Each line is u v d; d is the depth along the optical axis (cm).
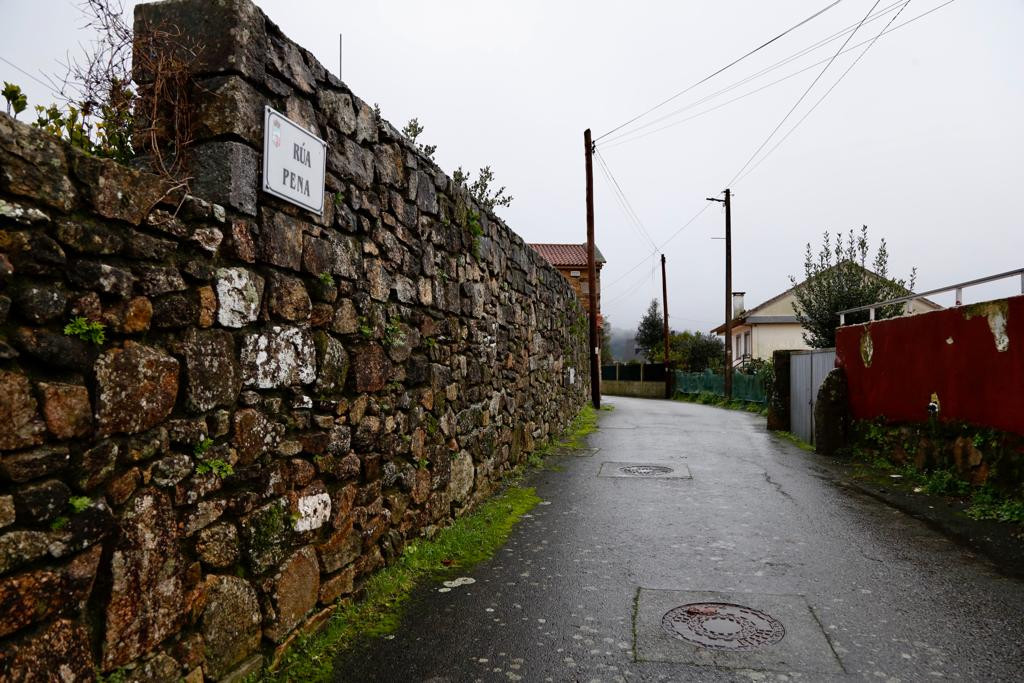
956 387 700
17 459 187
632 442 1141
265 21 307
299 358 327
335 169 370
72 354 206
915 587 421
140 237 234
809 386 1164
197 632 257
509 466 778
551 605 392
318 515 343
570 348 1432
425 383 505
